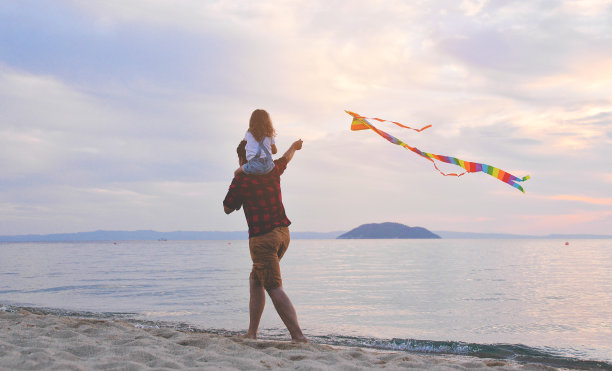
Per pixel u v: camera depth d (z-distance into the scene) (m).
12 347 2.83
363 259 38.47
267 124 3.85
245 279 16.72
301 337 3.77
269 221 3.84
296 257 43.25
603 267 25.27
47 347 2.99
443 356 4.87
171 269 23.80
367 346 5.36
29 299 10.14
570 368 4.36
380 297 11.13
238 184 3.85
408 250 68.69
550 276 18.45
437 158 3.55
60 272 20.78
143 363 2.57
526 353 5.04
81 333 3.78
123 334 3.75
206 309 8.62
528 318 7.85
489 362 3.21
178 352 2.95
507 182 3.32
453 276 18.66
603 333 6.47
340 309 9.02
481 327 6.95
